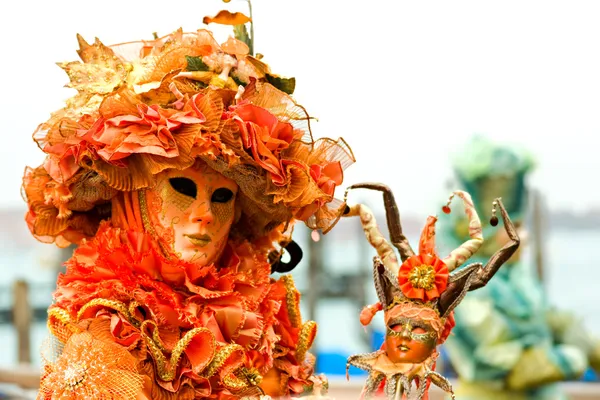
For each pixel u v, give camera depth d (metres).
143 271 2.21
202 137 2.12
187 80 2.28
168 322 2.16
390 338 2.14
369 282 12.81
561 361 3.34
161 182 2.26
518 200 3.54
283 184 2.25
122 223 2.33
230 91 2.22
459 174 3.57
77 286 2.19
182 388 2.16
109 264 2.21
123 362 2.05
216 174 2.30
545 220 8.01
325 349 10.65
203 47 2.35
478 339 3.33
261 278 2.41
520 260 3.57
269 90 2.29
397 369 2.12
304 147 2.33
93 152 2.15
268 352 2.33
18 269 28.44
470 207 2.27
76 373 2.03
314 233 2.43
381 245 2.25
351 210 2.32
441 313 2.19
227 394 2.19
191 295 2.25
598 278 27.78
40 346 2.18
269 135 2.23
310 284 10.53
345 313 16.77
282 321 2.53
